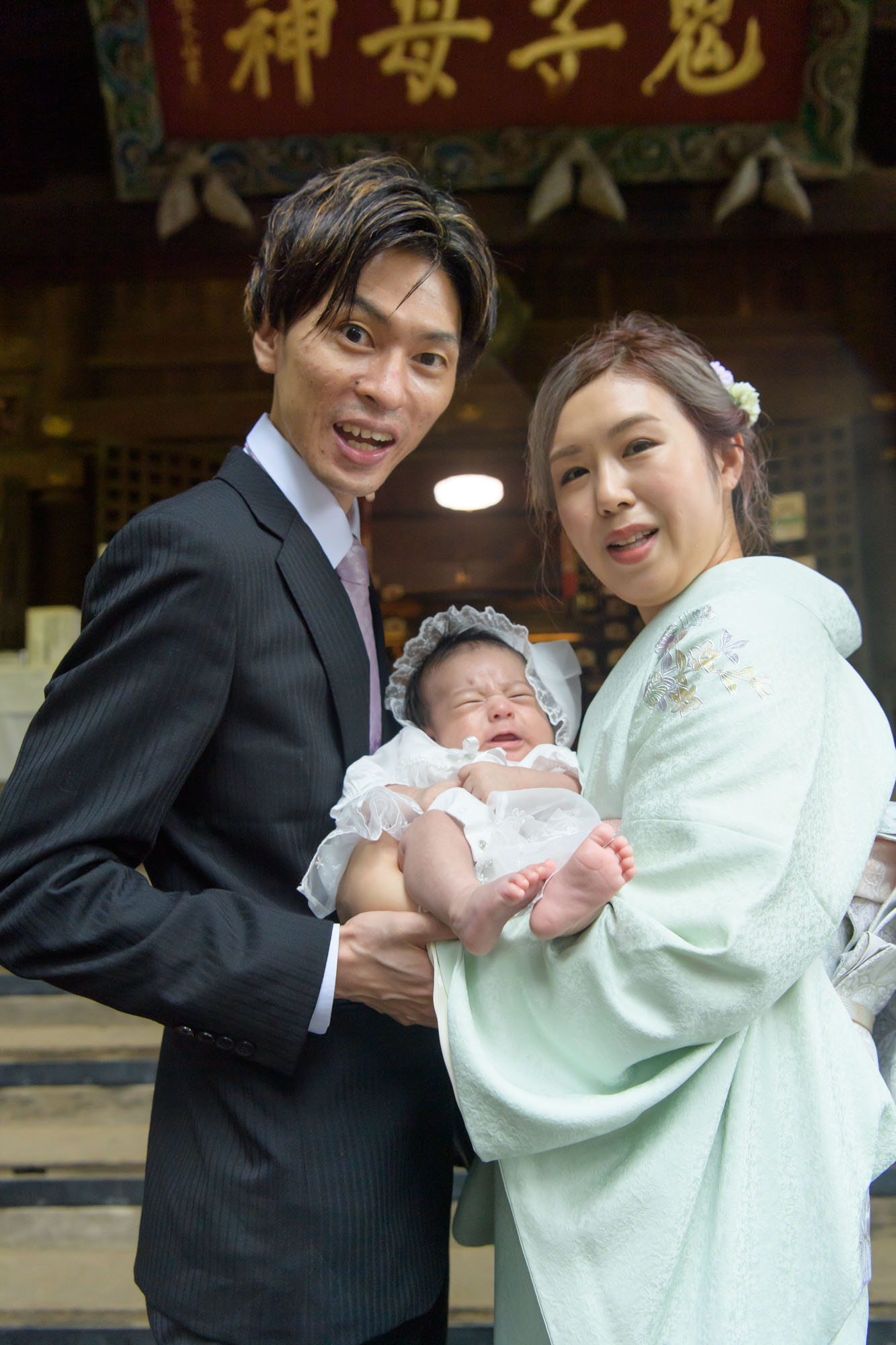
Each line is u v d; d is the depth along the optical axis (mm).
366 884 1127
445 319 1185
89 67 5434
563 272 7496
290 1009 1006
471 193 5746
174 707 1024
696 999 902
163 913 1000
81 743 1005
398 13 4820
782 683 990
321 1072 1076
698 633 1039
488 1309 1934
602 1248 927
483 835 1091
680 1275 918
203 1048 1093
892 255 6203
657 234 5816
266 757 1088
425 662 1475
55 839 995
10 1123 2738
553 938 966
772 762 953
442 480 7203
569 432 1192
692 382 1183
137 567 1070
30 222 5758
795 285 7512
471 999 1015
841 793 1006
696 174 5492
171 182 5379
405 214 1121
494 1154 946
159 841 1122
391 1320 1049
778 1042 988
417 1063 1162
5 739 5504
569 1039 953
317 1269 1014
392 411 1167
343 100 5117
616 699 1171
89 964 982
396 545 7707
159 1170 1093
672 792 970
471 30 4883
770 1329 886
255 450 1245
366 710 1189
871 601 7480
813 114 5227
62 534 7703
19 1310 2016
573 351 1249
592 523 1189
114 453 7117
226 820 1096
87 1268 2197
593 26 4871
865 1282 954
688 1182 923
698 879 927
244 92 5082
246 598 1085
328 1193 1037
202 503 1121
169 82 5055
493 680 1381
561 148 5332
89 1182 2385
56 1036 2992
